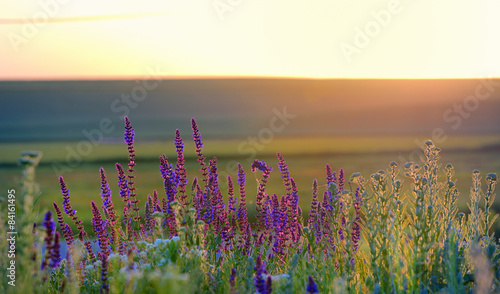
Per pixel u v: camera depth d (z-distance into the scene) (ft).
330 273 14.07
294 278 13.79
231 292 12.88
